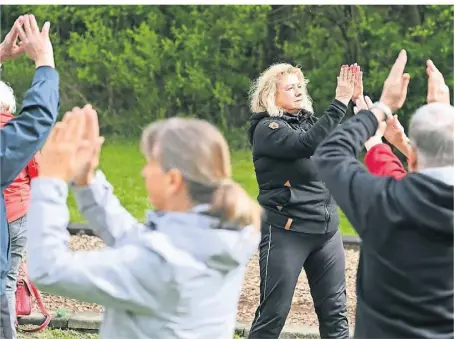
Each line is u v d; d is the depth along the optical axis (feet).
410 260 10.52
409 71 59.21
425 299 10.53
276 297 18.67
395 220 10.50
